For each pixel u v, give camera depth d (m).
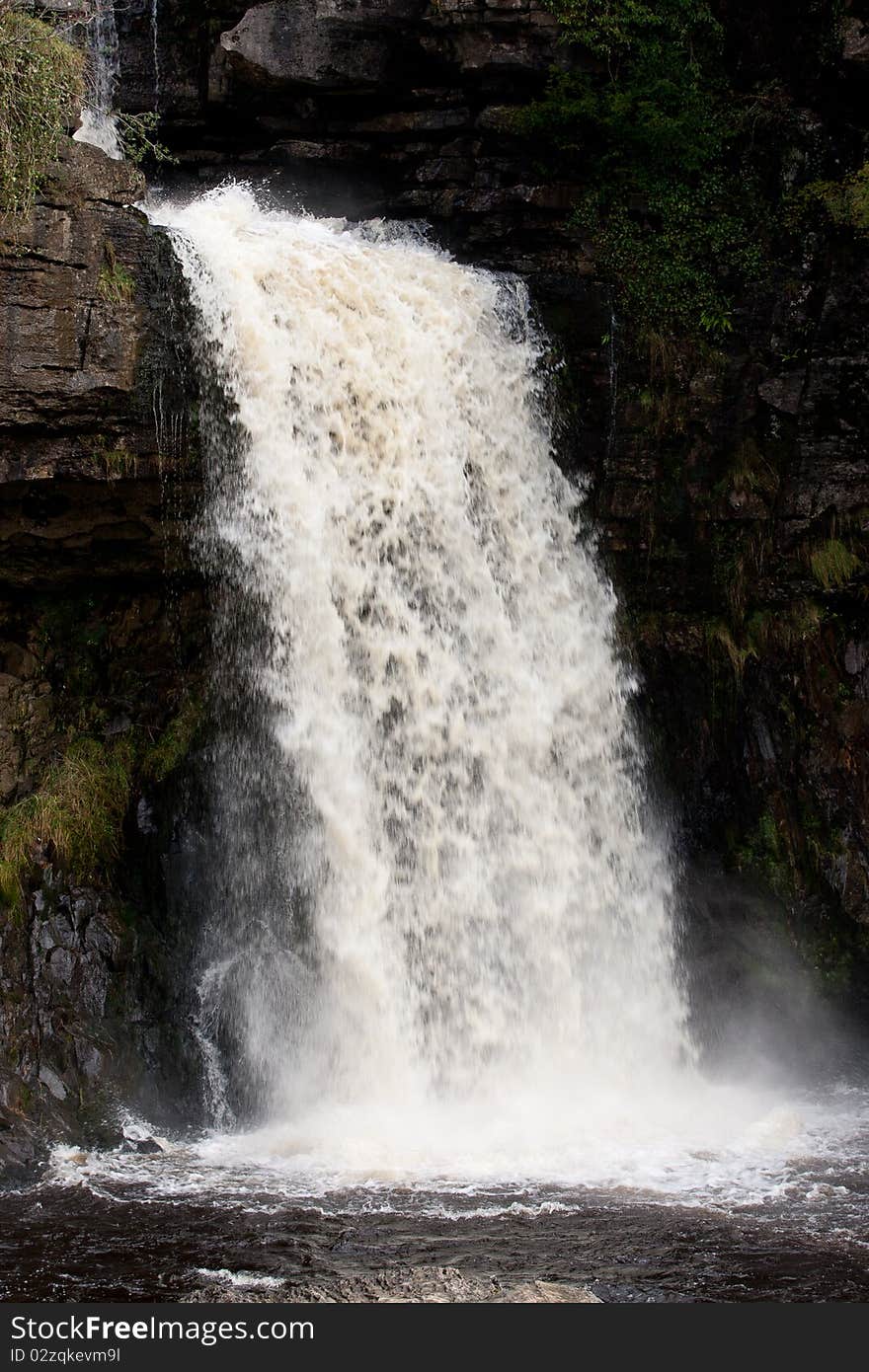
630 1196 11.95
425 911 15.84
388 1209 11.53
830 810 18.19
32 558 15.44
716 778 18.44
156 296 14.84
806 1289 9.96
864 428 18.02
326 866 15.55
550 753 17.25
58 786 15.38
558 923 16.77
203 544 15.49
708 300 18.47
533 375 18.09
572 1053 16.42
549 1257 10.52
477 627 16.98
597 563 18.30
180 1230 11.02
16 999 13.84
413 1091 15.24
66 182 14.23
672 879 17.92
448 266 17.80
